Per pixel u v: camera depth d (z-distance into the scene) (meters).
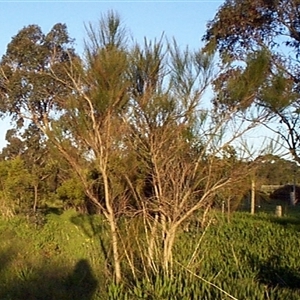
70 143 8.35
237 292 7.56
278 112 8.03
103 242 11.20
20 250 12.17
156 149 8.24
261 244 12.14
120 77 8.02
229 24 14.75
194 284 7.79
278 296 7.66
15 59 24.06
